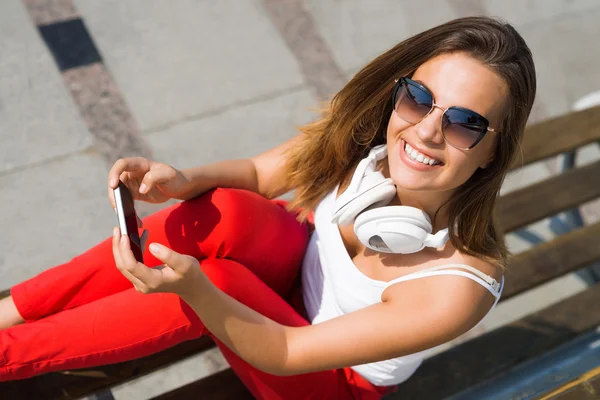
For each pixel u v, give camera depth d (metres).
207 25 3.57
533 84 1.46
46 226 2.83
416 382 2.05
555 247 2.46
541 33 4.10
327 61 3.64
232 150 3.22
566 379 1.69
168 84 3.33
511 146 1.49
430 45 1.48
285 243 1.81
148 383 2.55
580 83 3.95
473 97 1.40
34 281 1.69
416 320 1.51
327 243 1.75
